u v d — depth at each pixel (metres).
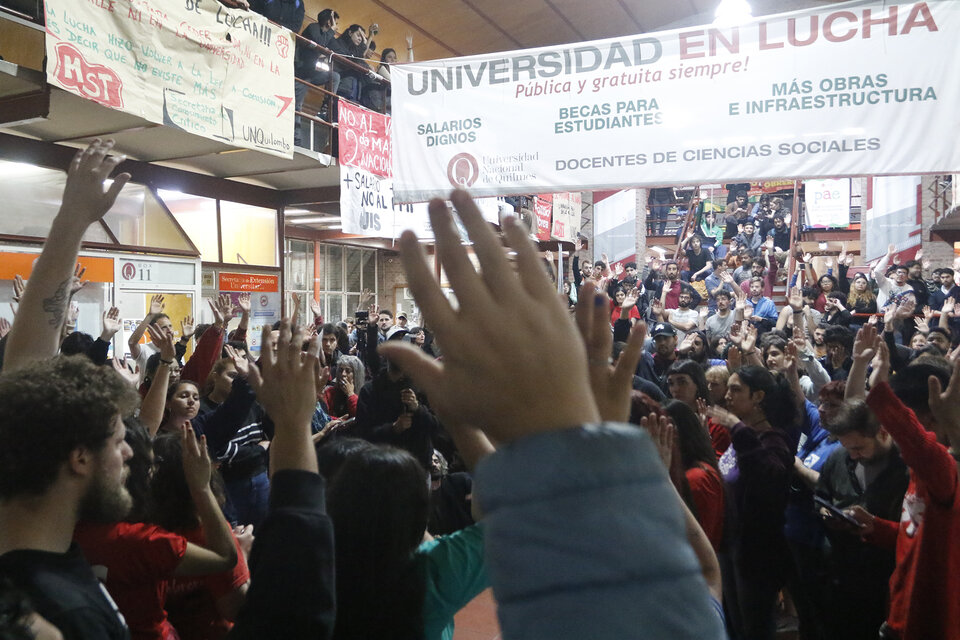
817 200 18.81
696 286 13.51
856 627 3.44
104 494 1.43
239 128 7.15
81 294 7.58
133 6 6.00
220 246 9.64
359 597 1.63
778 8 17.58
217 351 4.71
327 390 6.40
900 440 2.41
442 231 0.60
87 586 1.35
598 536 0.53
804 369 5.78
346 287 15.47
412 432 4.42
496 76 5.75
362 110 8.49
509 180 5.73
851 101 5.00
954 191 15.12
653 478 0.57
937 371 2.94
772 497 3.38
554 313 0.59
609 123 5.50
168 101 6.36
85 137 7.32
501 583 0.55
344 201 8.16
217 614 2.59
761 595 3.39
